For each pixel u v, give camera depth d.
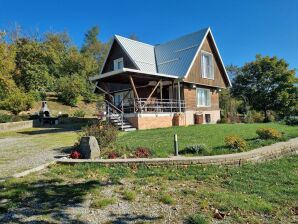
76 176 8.33
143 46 29.08
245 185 7.79
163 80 24.14
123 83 25.73
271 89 38.16
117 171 8.80
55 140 16.16
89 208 6.14
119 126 20.17
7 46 32.72
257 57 39.97
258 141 12.71
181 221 5.58
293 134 15.63
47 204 6.30
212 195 6.91
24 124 26.50
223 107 36.31
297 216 6.00
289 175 8.88
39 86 42.53
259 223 5.63
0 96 31.16
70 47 62.19
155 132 17.47
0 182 7.71
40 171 8.88
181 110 25.45
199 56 27.39
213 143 12.62
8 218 5.64
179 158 9.45
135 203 6.43
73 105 42.53
